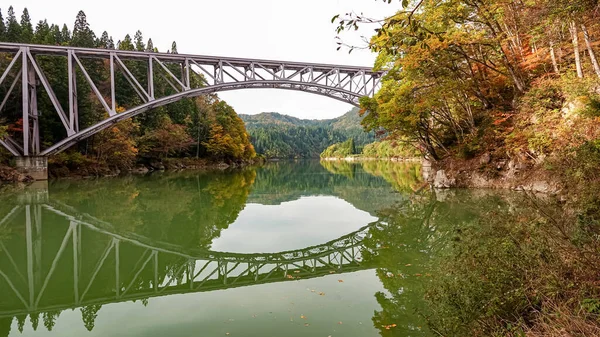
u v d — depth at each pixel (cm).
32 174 2398
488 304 357
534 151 1319
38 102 2817
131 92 4469
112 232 1030
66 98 3036
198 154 5331
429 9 1269
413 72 1566
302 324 438
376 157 9112
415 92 1714
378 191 2002
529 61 1415
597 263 339
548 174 1142
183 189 2158
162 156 4609
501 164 1564
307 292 553
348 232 1012
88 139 3219
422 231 955
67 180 2591
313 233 1007
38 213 1306
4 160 2433
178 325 446
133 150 3584
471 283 392
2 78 2227
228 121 6269
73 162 2920
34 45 2323
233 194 1938
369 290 553
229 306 504
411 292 532
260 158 9081
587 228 467
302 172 4347
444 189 1709
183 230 1057
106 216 1270
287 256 791
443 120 2103
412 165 4884
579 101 1088
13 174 2288
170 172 3941
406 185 2250
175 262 762
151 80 2703
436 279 545
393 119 1795
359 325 430
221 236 981
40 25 4269
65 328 454
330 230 1041
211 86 2875
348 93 3353
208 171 4303
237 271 688
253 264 732
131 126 3725
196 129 5469
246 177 3347
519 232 520
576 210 572
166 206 1499
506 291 362
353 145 11700
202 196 1833
